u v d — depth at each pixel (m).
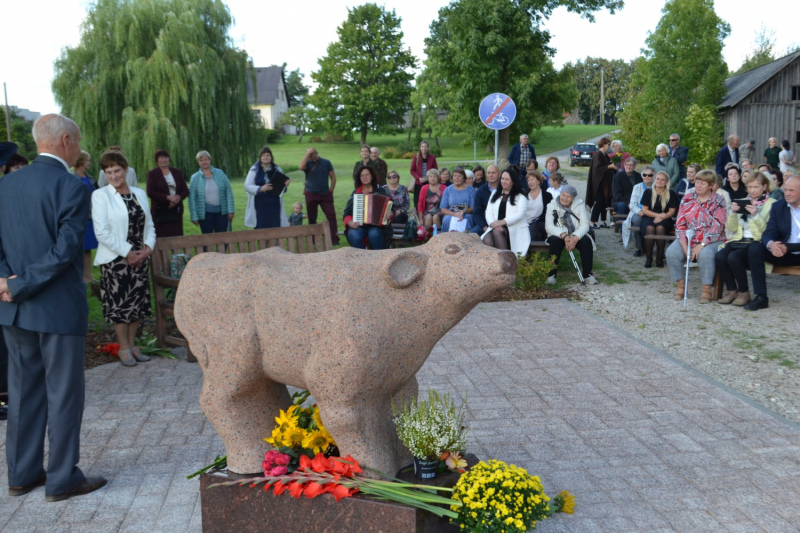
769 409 5.14
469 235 3.16
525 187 12.17
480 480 3.08
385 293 3.02
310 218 11.90
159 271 6.66
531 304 8.48
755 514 3.64
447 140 69.50
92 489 3.95
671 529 3.50
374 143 72.94
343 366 2.91
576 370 6.02
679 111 34.94
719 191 8.54
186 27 28.77
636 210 11.35
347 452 3.10
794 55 33.62
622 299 8.68
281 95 90.06
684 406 5.18
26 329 3.69
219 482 3.23
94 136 29.02
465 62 29.30
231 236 7.08
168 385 5.80
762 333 7.08
